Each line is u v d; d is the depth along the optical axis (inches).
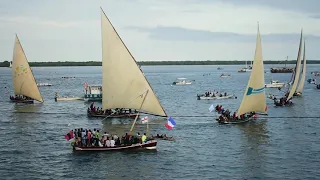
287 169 2038.6
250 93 3304.6
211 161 2183.8
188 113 4035.4
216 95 5516.7
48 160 2199.8
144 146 2402.8
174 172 2004.2
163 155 2297.0
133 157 2251.5
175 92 6683.1
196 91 6879.9
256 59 3267.7
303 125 3216.0
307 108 4281.5
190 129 3061.0
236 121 3297.2
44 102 5177.2
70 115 3902.6
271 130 3006.9
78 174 1974.7
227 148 2458.2
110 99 3014.3
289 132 2930.6
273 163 2140.7
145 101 2886.3
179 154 2322.8
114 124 3302.2
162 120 3489.2
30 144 2573.8
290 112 3966.5
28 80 4822.8
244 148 2455.7
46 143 2600.9
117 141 2396.7
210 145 2534.5
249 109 3363.7
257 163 2142.0
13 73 4810.5
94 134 2554.1
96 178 1920.5
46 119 3636.8
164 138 2480.3
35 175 1959.9
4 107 4579.2
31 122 3454.7
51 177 1932.8
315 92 6269.7
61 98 5364.2
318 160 2183.8
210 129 3063.5
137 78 2886.3
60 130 3056.1
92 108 3752.5
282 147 2472.9
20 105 4795.8
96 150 2351.1
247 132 2933.1
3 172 2003.0
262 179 1897.1
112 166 2092.8
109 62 2940.5
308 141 2628.0
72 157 2252.7
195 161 2182.6
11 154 2325.3
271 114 3821.4
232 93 6427.2
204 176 1942.7
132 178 1920.5
